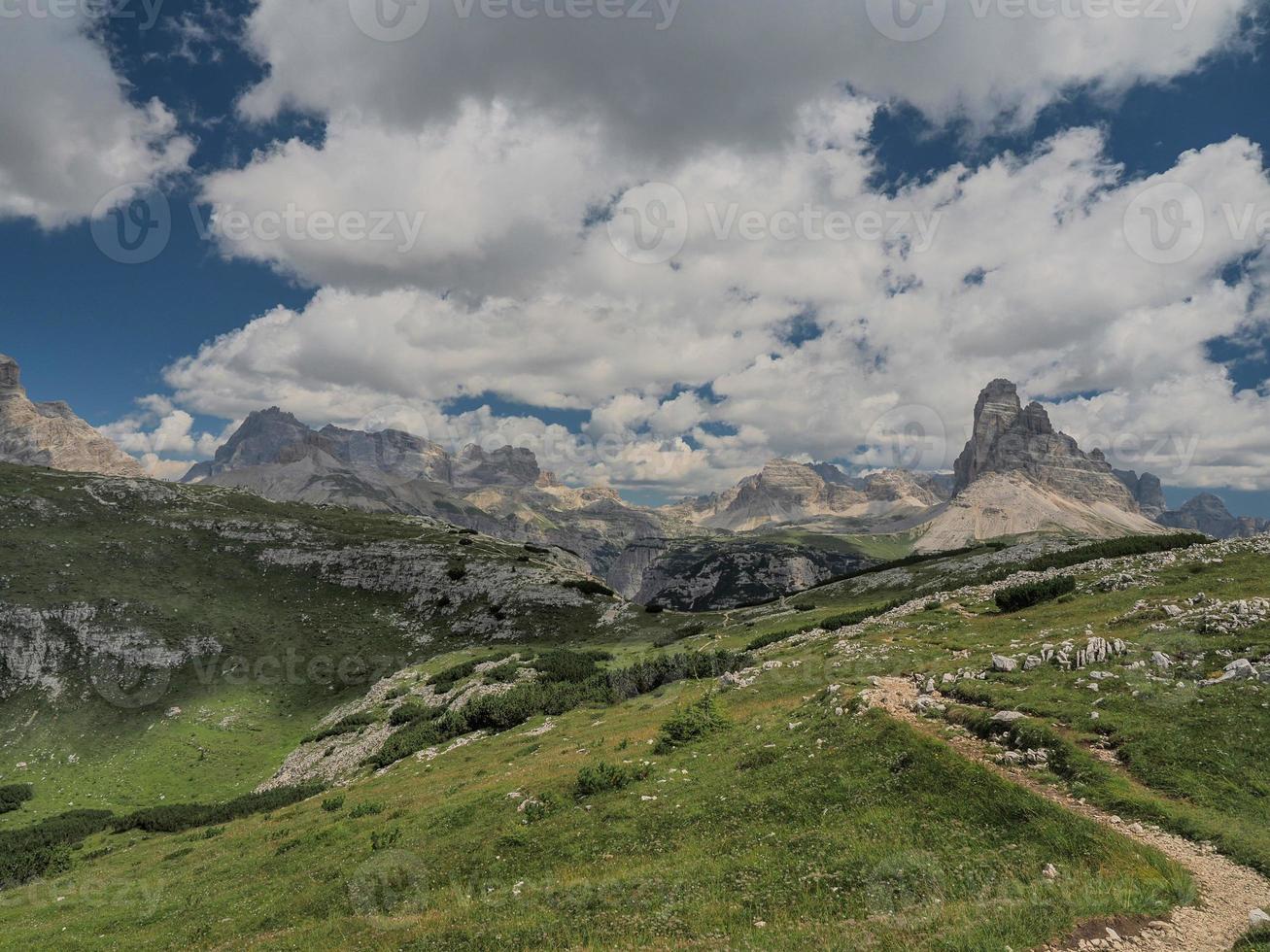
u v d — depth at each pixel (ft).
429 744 199.82
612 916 55.88
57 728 308.19
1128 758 72.69
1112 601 141.38
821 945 44.57
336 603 465.88
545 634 393.70
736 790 82.07
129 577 437.99
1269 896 47.42
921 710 97.96
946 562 372.99
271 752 293.64
